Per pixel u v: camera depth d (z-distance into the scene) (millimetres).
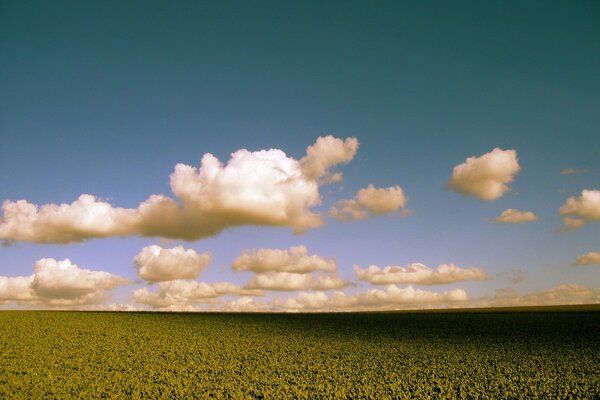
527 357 31391
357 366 28406
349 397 21984
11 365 27500
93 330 41000
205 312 63500
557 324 49562
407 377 25562
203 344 36188
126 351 32469
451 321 53969
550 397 21797
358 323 52031
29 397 21375
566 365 28641
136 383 23969
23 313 51500
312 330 45594
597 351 33531
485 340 39344
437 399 21547
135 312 59969
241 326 47656
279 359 30641
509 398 21766
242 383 24188
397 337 41156
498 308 73812
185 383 24047
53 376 25172
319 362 29609
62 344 34312
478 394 22297
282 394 22156
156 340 37406
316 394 22234
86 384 23719
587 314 59156
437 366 28453
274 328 46719
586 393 22359
